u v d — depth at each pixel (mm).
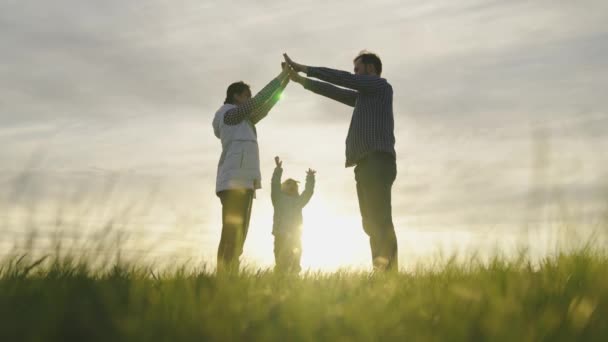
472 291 2242
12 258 2275
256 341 1861
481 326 1863
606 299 2242
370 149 5598
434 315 2109
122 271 2330
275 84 5676
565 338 1817
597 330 1858
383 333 1916
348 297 2553
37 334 1679
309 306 2256
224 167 5570
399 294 2506
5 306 1988
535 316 2068
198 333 1828
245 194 5520
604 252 2641
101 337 1766
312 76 5812
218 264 3104
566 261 2674
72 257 2260
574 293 2375
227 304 2188
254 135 5730
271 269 3469
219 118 5738
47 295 2092
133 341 1740
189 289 2297
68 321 1832
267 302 2412
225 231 5418
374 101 5727
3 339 1659
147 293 2289
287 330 1970
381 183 5547
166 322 1866
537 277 2625
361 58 6059
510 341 1773
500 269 2627
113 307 2020
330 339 1901
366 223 5707
